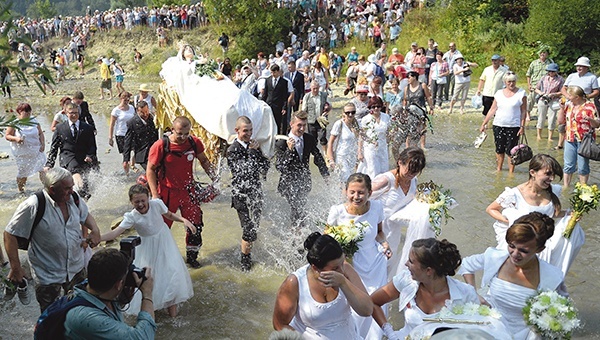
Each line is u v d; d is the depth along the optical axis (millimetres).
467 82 16891
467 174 10883
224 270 7043
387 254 5594
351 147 8781
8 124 3789
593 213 8617
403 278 4172
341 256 3824
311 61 25812
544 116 13414
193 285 6648
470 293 4004
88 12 47781
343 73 29516
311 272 3992
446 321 3539
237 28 34312
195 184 7211
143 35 41188
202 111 10211
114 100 25297
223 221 8648
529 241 4086
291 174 7664
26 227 5176
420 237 5828
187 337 5570
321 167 7883
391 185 6055
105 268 3508
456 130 15039
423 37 29938
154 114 11648
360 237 4902
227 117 9930
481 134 11938
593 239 7672
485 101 14641
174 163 6898
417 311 4066
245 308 6133
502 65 14406
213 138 10422
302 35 34719
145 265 5742
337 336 4031
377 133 8625
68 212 5375
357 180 5285
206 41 38844
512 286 4363
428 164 11633
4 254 7430
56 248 5305
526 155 9133
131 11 42812
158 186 6957
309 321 3967
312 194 9586
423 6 32281
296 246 7613
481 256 4621
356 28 32750
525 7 26438
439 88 17844
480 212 8781
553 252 5242
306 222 7898
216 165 10477
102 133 15906
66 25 47000
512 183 10266
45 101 25641
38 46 41562
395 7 32906
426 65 19938
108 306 3629
